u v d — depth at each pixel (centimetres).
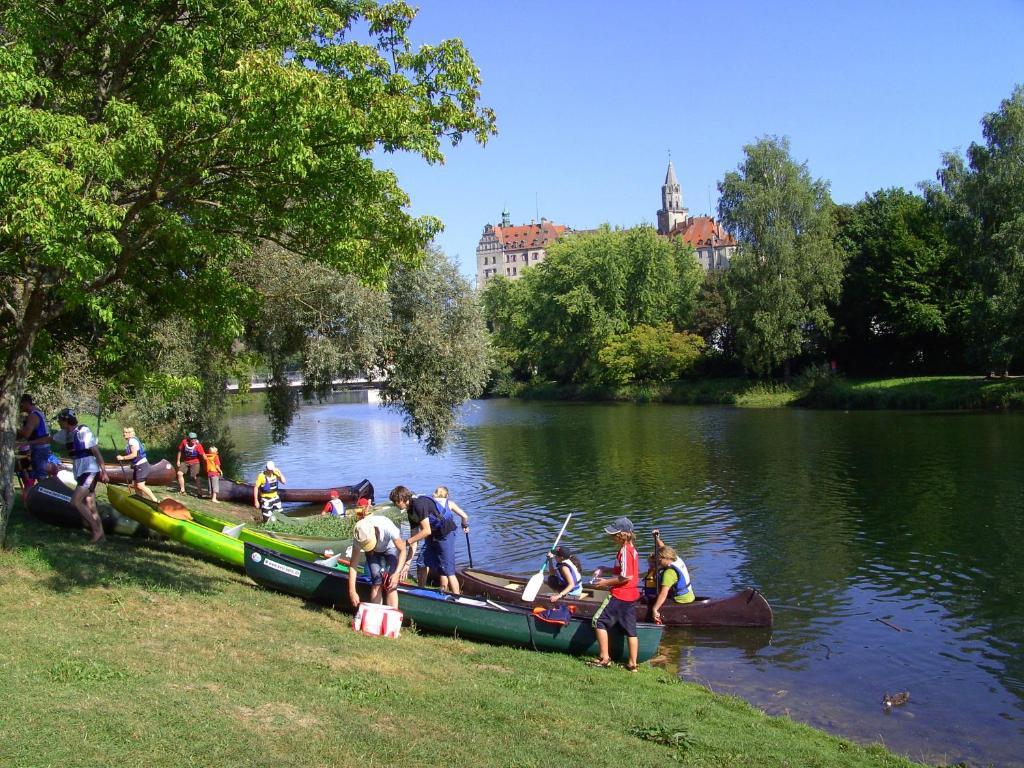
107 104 958
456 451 3909
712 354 7331
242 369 2675
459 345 2622
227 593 1057
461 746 674
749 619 1327
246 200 1115
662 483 2770
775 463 3131
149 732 615
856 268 6475
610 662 1073
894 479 2662
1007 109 4800
